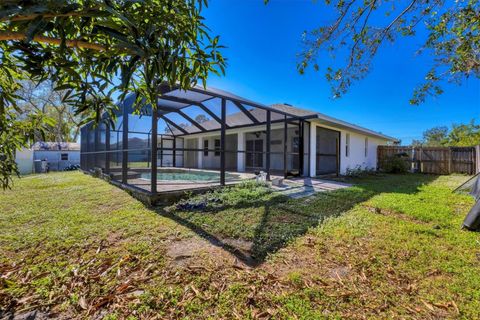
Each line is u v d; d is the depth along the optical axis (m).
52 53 1.31
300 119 9.21
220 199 5.03
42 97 18.28
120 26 1.22
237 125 10.48
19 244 2.89
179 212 4.22
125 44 1.20
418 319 1.69
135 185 6.04
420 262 2.46
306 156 10.23
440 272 2.29
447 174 12.38
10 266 2.38
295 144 12.00
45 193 6.00
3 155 2.20
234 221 3.73
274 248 2.80
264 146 13.67
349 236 3.13
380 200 5.29
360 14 3.02
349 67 3.46
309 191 6.42
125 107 5.98
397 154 13.95
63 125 21.86
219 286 2.06
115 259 2.51
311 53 3.41
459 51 2.91
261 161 13.81
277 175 10.05
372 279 2.17
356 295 1.94
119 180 7.16
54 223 3.65
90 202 5.01
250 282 2.11
